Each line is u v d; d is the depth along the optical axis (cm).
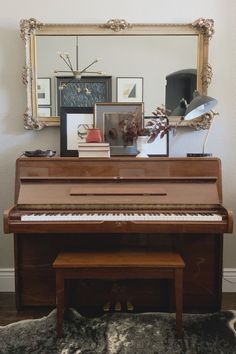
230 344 192
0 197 265
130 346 191
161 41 254
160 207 214
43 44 253
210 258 232
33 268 233
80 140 254
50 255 232
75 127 254
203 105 228
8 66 256
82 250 213
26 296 235
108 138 247
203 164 224
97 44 254
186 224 200
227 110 261
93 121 249
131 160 223
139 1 252
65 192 218
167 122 247
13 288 269
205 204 215
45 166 223
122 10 253
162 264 189
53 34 252
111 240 231
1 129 261
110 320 217
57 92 257
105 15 253
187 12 253
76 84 257
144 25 252
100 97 259
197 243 231
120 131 246
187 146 264
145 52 255
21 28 248
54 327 210
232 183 266
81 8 252
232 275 269
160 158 224
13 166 264
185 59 256
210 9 253
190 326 210
